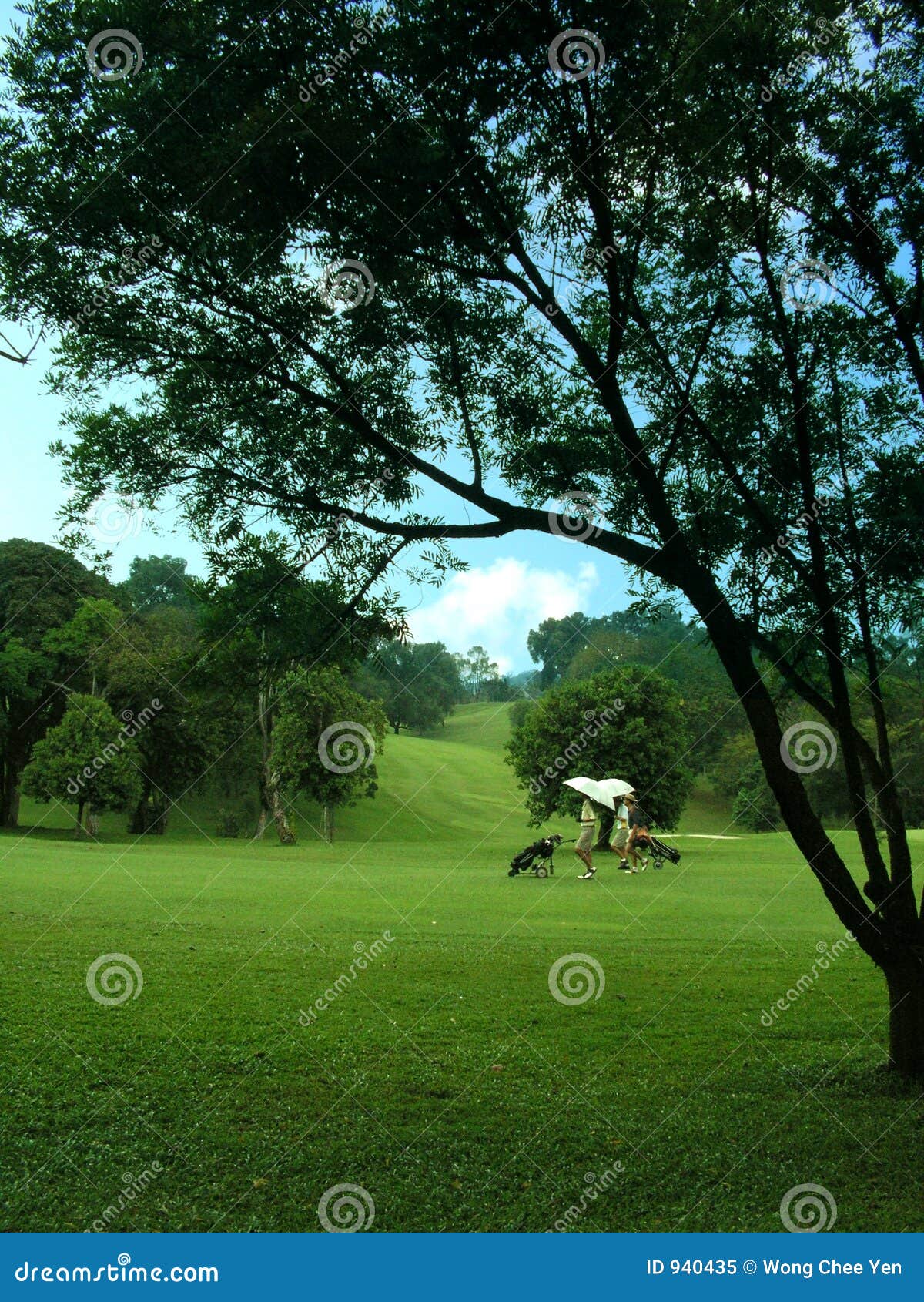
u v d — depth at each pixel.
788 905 22.95
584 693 47.94
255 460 9.18
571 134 7.90
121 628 56.94
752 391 9.18
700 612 8.37
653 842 34.69
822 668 9.49
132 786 50.75
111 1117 7.79
